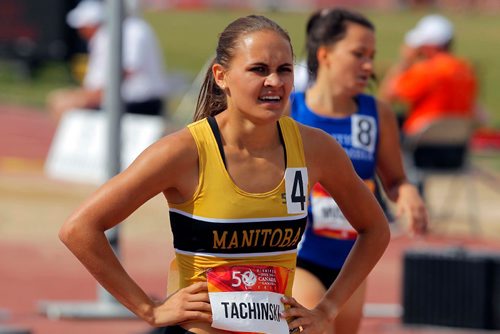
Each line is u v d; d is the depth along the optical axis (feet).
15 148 152.56
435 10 433.07
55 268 82.38
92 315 69.05
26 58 222.69
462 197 119.03
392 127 46.65
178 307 30.78
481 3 441.27
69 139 123.34
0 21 214.07
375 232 33.91
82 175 120.88
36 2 212.43
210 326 31.22
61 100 125.90
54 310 69.21
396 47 294.25
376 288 80.53
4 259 84.02
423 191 96.07
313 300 44.47
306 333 31.91
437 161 96.22
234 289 30.96
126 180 30.53
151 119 112.47
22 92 214.48
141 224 98.43
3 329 60.64
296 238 31.68
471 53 292.81
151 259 86.02
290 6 403.54
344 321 44.16
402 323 68.49
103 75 119.75
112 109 70.44
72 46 214.07
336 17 46.09
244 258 31.09
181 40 301.84
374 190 47.16
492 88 234.38
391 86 105.29
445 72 103.09
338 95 45.98
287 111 46.06
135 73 111.55
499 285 66.69
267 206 30.89
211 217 30.63
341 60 45.62
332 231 44.78
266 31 30.55
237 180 30.78
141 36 111.45
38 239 90.79
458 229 102.94
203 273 31.07
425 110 104.06
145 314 30.94
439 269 67.51
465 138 95.91
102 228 30.71
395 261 90.22
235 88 30.60
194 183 30.76
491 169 136.67
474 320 66.90
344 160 32.96
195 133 30.86
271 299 31.27
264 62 30.25
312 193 44.83
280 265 31.58
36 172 125.80
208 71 32.55
